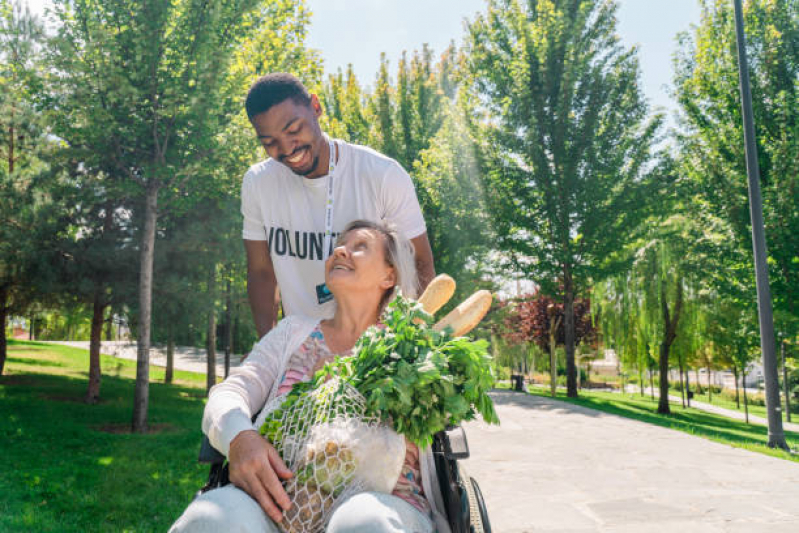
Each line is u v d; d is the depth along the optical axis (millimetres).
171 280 15727
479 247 24891
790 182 16672
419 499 1508
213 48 10438
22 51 12195
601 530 4797
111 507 5812
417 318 1560
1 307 19922
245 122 11812
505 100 23766
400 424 1404
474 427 10977
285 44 14211
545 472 7094
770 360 11367
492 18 24828
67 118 10562
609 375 64500
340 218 2281
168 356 24906
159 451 9227
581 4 23297
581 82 23047
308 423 1399
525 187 23422
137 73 9977
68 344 42969
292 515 1323
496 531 4758
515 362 39656
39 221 15266
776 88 17938
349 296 1750
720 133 18812
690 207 20250
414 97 28859
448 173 24734
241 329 31875
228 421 1398
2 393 16750
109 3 9961
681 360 25594
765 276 11602
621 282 23516
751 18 18750
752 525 4945
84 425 12141
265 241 2441
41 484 6711
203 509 1227
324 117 26359
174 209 12336
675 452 8594
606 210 22641
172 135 11430
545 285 24062
